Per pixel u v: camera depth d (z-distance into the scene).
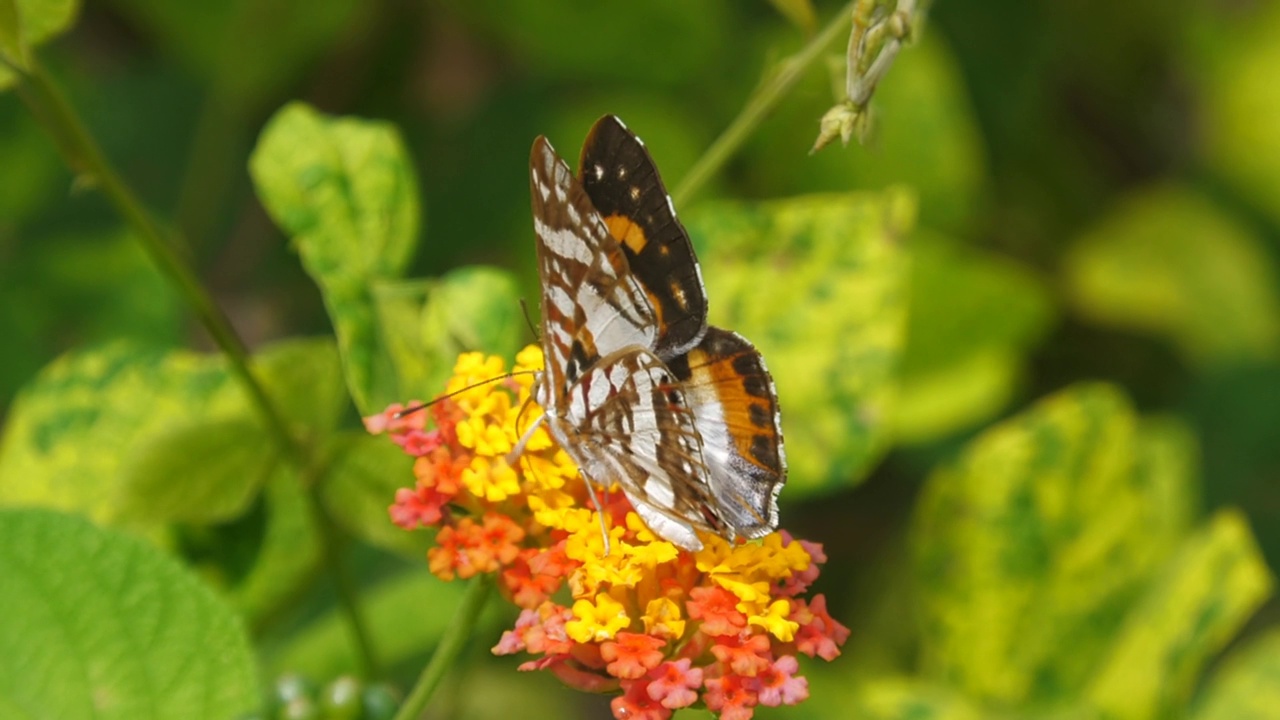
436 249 0.83
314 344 0.72
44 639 0.69
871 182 0.80
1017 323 0.79
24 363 0.78
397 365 0.70
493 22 0.80
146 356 0.73
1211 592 0.74
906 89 0.79
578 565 0.67
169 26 0.80
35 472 0.73
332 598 0.78
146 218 0.70
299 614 0.78
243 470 0.72
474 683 0.78
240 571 0.73
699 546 0.67
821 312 0.73
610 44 0.80
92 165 0.70
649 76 0.81
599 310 0.68
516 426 0.68
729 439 0.68
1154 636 0.74
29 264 0.79
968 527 0.75
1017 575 0.75
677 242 0.69
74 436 0.73
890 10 0.68
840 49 0.72
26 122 0.79
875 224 0.73
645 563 0.67
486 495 0.67
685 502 0.67
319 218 0.71
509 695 0.78
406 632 0.75
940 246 0.79
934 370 0.79
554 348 0.67
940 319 0.79
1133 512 0.75
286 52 0.80
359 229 0.71
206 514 0.72
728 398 0.69
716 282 0.73
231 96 0.80
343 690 0.70
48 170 0.80
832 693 0.76
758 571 0.67
